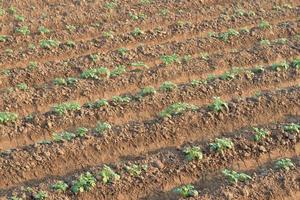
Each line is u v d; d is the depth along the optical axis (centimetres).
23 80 1633
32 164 1286
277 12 2062
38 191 1195
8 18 1969
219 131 1437
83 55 1778
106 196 1209
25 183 1258
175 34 1897
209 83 1608
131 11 2045
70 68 1688
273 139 1373
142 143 1378
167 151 1337
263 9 2092
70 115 1463
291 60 1767
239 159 1321
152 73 1662
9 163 1278
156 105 1523
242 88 1606
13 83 1620
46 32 1872
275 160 1331
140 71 1672
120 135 1377
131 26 1945
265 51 1783
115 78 1627
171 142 1395
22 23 1931
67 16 1994
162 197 1223
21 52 1755
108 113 1481
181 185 1258
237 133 1414
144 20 1973
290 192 1234
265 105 1502
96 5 2083
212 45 1834
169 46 1814
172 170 1272
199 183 1262
